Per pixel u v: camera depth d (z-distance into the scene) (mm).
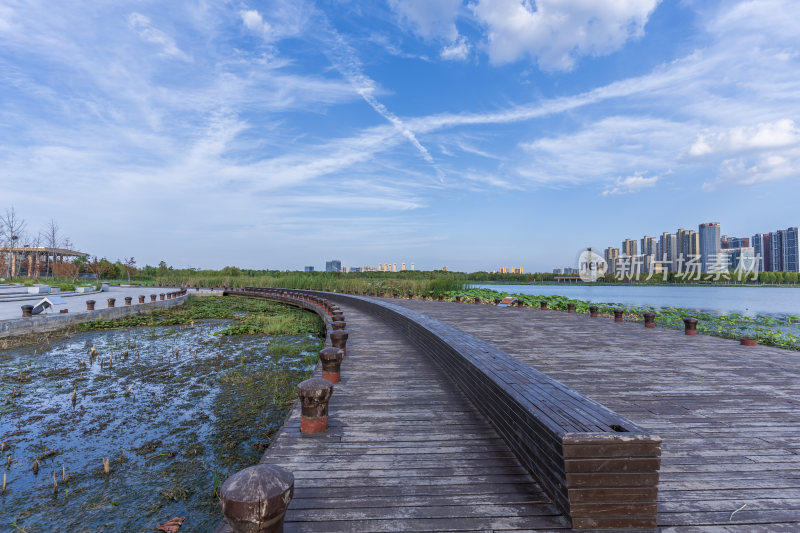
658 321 13570
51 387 6375
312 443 3252
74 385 6492
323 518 2199
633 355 6723
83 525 2865
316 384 3504
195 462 3818
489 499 2375
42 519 2936
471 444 3215
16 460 3869
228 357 8727
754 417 3797
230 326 13852
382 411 4043
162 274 56562
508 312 14648
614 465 2039
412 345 8047
